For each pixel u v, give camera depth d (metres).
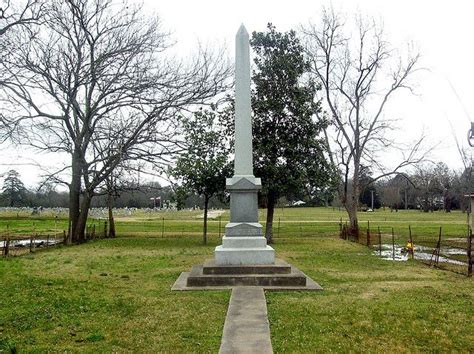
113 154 31.69
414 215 84.38
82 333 8.61
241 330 8.59
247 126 16.20
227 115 31.48
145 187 36.91
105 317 9.81
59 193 93.31
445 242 31.42
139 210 117.62
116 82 30.36
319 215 85.88
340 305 10.91
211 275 13.78
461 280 15.33
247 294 12.10
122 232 43.22
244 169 16.00
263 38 31.81
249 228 15.21
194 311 10.27
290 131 30.89
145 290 13.11
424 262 20.75
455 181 88.12
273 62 30.78
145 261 20.77
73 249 27.38
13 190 91.31
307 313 10.08
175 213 101.31
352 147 38.47
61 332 8.65
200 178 29.36
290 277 13.48
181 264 19.47
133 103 30.38
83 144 32.47
